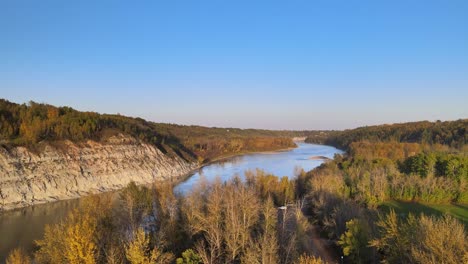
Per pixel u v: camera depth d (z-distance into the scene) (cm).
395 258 4100
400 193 8131
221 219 5275
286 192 8775
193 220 5428
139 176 12875
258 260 3919
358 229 4869
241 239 4653
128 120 17412
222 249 4766
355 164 11538
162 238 5053
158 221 6097
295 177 11369
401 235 4150
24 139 10881
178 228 5638
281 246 4766
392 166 9900
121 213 6378
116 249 4069
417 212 7062
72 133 12481
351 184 8250
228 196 5925
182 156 17600
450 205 7738
